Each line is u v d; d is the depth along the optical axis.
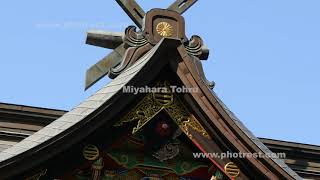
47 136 11.27
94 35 14.96
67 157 11.25
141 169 12.12
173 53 11.62
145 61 11.67
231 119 11.55
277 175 11.47
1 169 10.60
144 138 12.00
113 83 12.38
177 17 13.38
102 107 11.19
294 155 17.41
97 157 11.38
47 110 15.94
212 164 11.93
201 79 11.67
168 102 11.80
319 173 17.39
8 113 15.66
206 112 11.55
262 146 12.09
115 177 12.00
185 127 11.78
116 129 11.57
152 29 13.33
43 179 11.14
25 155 10.73
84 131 11.14
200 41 13.65
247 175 11.72
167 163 12.20
